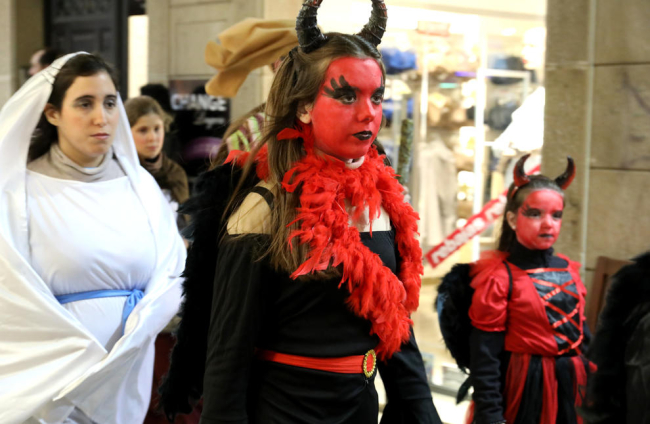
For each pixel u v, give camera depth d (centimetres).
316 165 169
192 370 183
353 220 171
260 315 164
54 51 527
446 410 426
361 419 173
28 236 241
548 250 284
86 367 236
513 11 546
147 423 311
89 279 246
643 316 216
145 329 247
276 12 461
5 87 634
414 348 188
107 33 592
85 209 251
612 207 370
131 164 275
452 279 287
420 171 600
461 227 544
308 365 167
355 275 162
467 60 584
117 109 260
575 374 271
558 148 385
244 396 164
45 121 254
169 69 520
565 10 375
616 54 363
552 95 385
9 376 234
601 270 368
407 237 183
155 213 273
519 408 272
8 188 240
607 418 224
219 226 174
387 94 578
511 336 273
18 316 233
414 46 566
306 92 164
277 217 164
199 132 496
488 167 600
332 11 454
